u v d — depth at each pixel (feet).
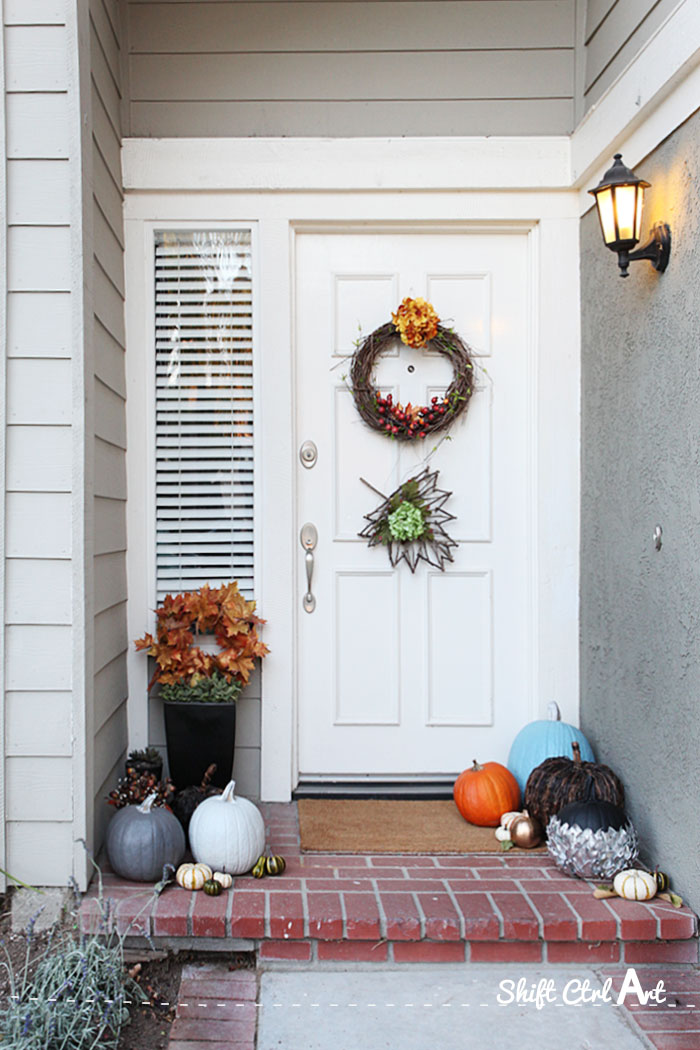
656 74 8.09
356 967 7.78
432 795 10.74
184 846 8.68
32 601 8.15
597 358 10.09
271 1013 7.14
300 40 10.50
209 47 10.48
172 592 10.69
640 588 8.86
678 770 8.04
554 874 8.62
